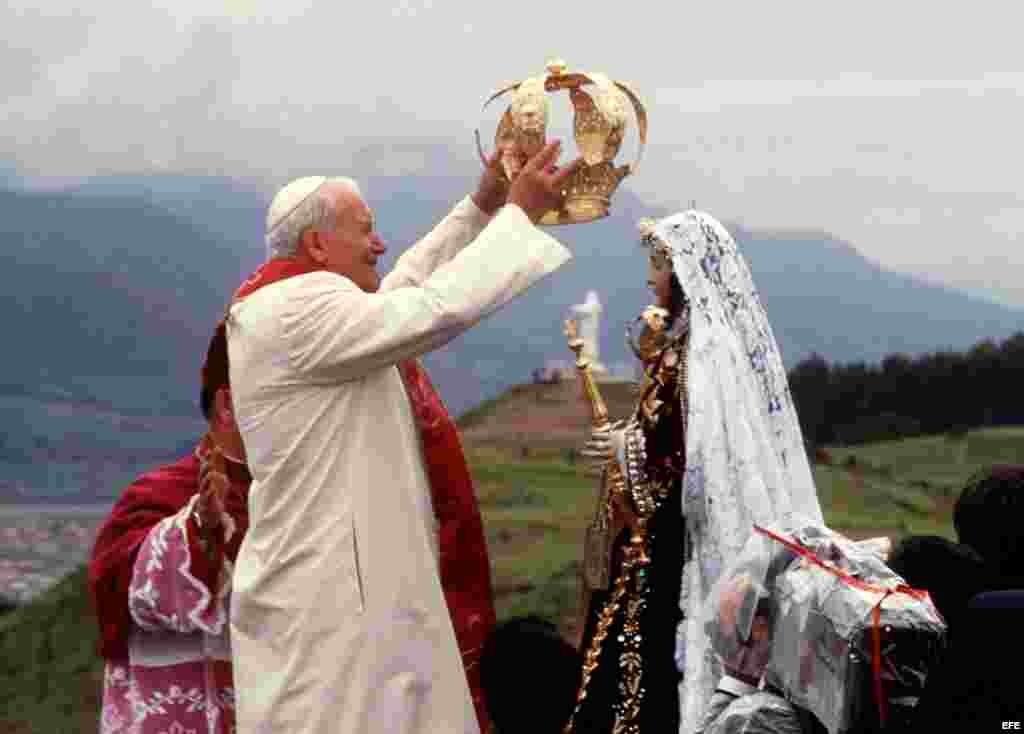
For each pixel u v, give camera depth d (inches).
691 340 200.7
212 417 209.8
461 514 207.0
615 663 207.3
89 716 561.9
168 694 214.2
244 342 190.4
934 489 797.9
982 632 149.4
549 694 202.7
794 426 208.7
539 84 203.5
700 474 196.7
